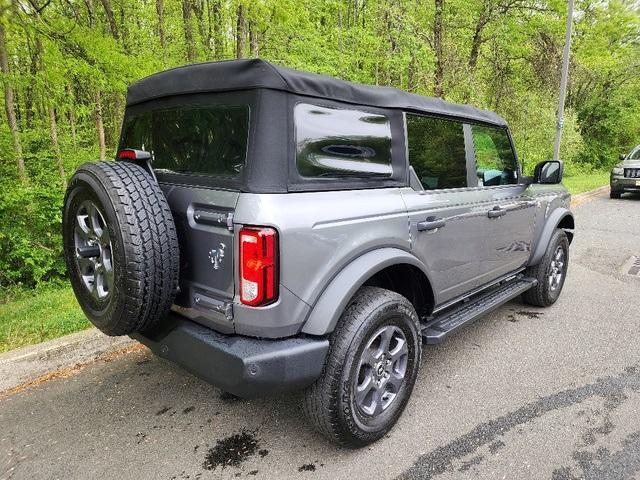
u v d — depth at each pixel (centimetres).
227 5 927
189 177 246
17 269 702
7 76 682
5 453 255
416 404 302
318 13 1414
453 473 238
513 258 412
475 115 358
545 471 238
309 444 263
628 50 2247
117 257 215
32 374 334
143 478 237
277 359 213
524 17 1783
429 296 310
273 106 215
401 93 290
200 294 233
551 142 1780
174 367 352
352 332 235
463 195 333
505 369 349
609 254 715
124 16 1103
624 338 405
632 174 1283
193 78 241
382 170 272
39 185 803
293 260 214
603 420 282
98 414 293
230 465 246
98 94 1045
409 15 1430
